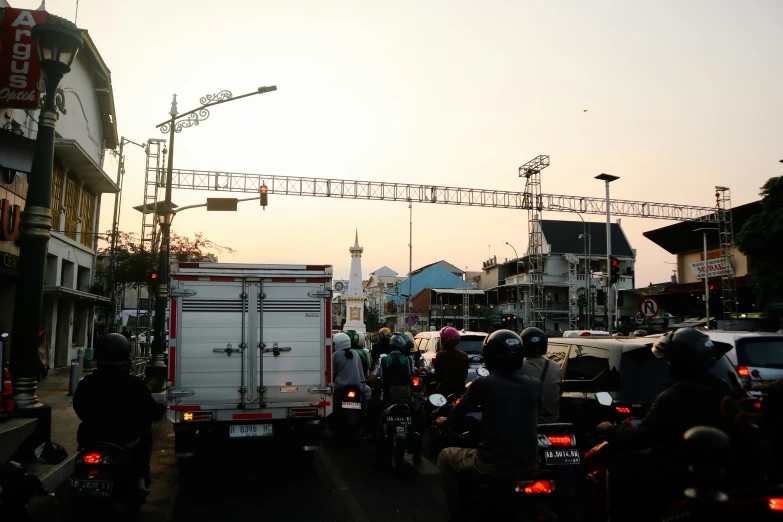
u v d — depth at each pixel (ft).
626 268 227.81
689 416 10.90
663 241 161.99
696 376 11.55
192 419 25.96
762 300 95.76
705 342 11.49
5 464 10.64
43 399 47.98
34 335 26.89
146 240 100.12
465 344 45.14
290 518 19.85
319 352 27.37
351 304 156.04
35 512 20.22
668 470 11.34
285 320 27.25
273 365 26.89
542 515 12.17
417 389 32.04
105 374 16.03
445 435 17.38
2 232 56.70
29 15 50.49
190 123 60.80
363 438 35.12
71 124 81.15
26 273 27.07
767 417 16.03
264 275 27.20
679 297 151.33
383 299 354.95
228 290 26.91
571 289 217.15
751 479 10.38
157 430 39.04
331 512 20.51
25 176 63.52
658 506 11.63
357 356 33.14
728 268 129.90
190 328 26.43
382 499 22.11
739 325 109.29
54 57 28.09
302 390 26.96
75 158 77.97
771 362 28.25
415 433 27.14
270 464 28.14
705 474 8.11
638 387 21.48
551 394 18.06
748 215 134.62
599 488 14.12
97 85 90.63
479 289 278.87
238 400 26.43
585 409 22.40
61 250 78.69
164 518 19.85
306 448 26.63
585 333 57.26
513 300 232.12
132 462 15.62
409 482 24.68
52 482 23.02
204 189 112.88
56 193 76.84
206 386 26.30
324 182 119.44
